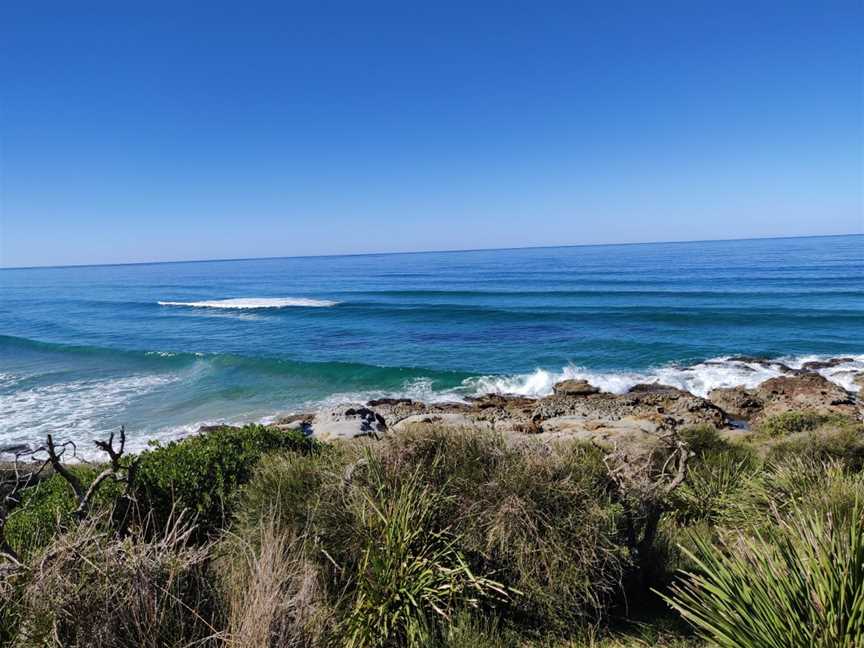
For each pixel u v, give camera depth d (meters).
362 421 13.07
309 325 37.34
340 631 3.10
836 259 83.56
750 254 108.81
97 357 27.53
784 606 2.60
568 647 3.39
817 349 26.05
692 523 5.77
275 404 19.39
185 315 44.53
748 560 2.99
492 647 3.20
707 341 28.31
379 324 37.06
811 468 6.18
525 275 81.44
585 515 3.79
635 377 22.16
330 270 128.62
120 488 4.77
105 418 17.33
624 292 50.59
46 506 4.51
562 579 3.51
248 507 4.40
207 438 6.56
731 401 18.02
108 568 2.72
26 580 2.76
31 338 33.31
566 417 16.50
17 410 18.16
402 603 3.33
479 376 22.73
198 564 3.07
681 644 3.32
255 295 63.50
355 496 4.06
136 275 132.88
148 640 2.62
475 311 40.81
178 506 4.88
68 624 2.58
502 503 3.81
